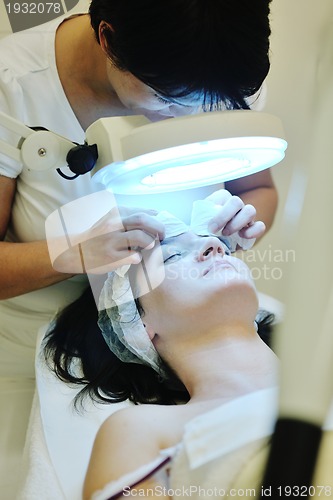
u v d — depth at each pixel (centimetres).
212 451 75
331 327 48
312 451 50
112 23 70
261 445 68
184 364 95
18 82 101
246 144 78
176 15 66
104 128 79
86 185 105
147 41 69
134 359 100
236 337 94
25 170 100
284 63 107
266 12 69
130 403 98
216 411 79
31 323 117
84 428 94
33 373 118
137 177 84
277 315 100
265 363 92
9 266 102
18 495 88
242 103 78
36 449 92
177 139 74
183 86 74
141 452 80
